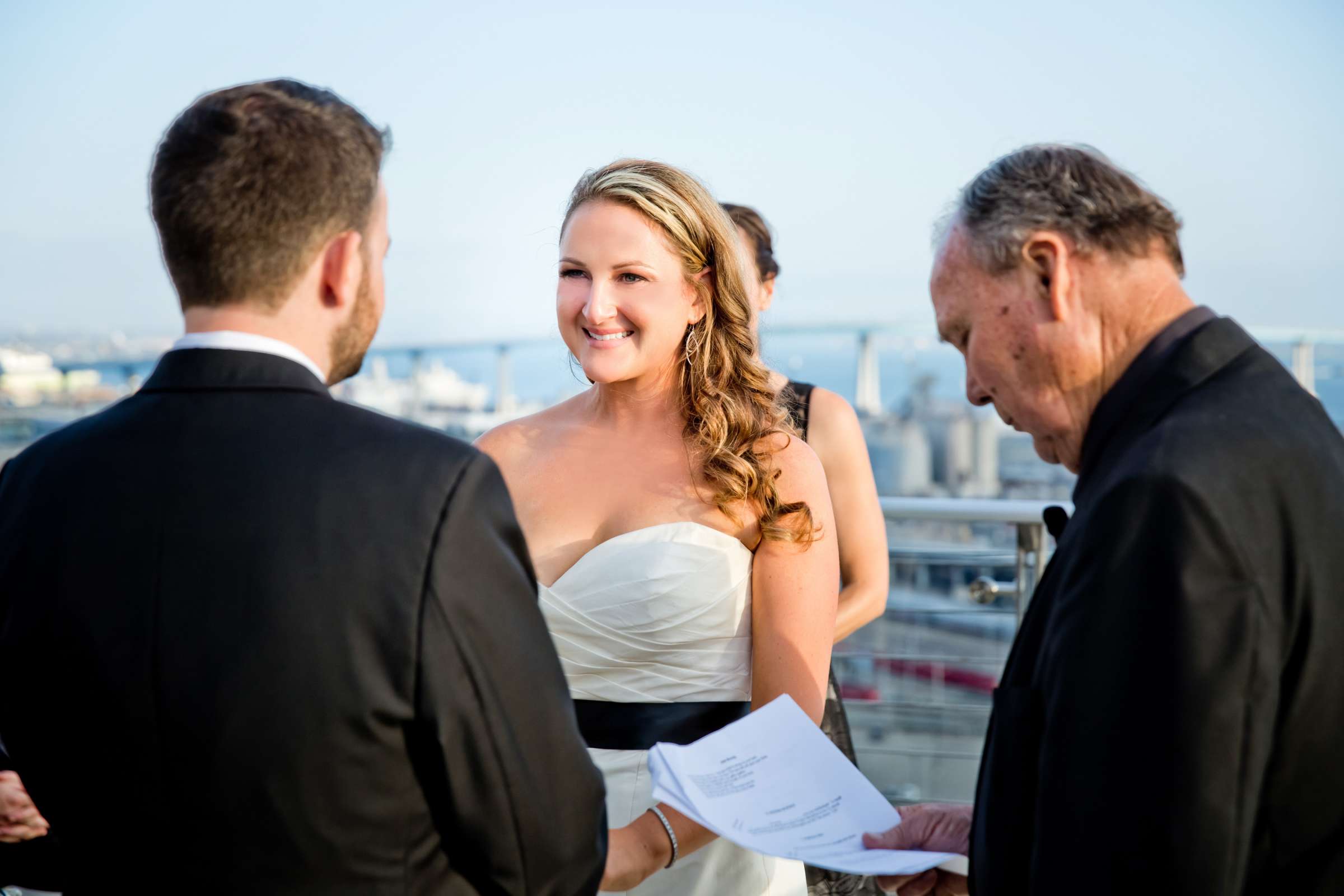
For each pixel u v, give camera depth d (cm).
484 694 100
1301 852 98
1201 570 93
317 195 104
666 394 185
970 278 114
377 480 101
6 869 134
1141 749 93
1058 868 96
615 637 171
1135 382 106
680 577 170
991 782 109
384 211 114
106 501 102
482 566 102
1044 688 102
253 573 98
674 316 177
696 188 179
